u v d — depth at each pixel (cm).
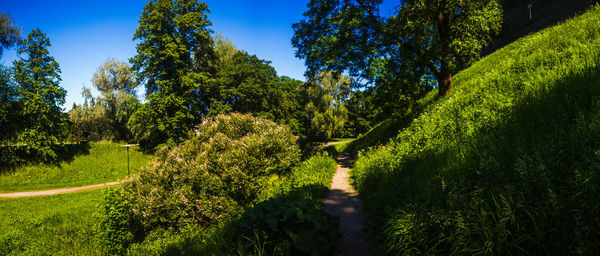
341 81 4228
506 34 2250
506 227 225
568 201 202
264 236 322
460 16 1091
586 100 335
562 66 497
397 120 1477
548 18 1805
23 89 2738
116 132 4734
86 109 4131
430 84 1366
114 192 896
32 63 2811
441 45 1073
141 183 1002
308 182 831
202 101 3591
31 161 2678
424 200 358
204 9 3238
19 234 1121
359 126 6128
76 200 1909
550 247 199
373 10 1256
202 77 2975
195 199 819
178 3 3069
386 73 1275
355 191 748
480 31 1120
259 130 1219
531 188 233
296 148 1223
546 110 374
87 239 980
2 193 2192
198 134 1197
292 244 326
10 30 2695
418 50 1152
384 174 682
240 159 905
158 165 1050
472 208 258
